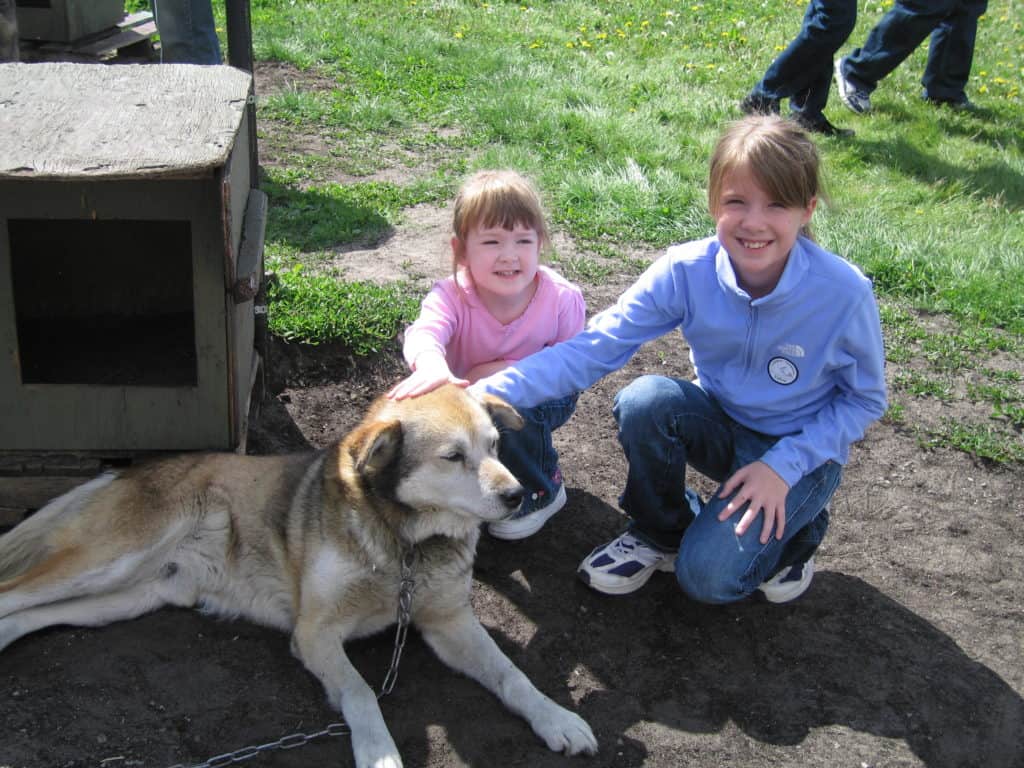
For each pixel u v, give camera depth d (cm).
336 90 845
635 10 1169
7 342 316
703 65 1005
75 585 302
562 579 360
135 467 326
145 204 307
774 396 321
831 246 636
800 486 316
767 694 314
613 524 397
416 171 715
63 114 317
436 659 317
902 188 776
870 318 306
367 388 475
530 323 358
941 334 558
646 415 327
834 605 358
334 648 295
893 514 414
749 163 288
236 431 342
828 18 808
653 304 328
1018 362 536
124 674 291
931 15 888
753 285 312
